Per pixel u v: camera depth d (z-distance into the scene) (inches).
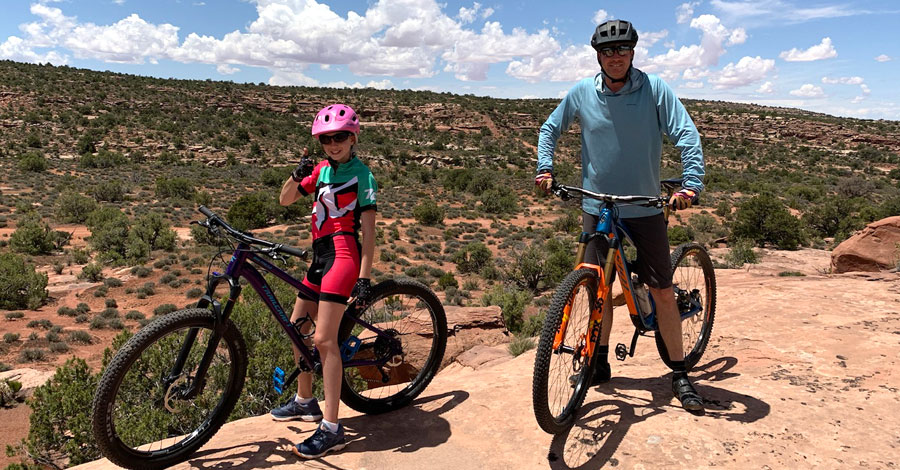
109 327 1051.9
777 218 1770.4
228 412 108.7
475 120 7475.4
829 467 92.3
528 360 164.4
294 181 112.7
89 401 445.7
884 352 137.9
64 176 3314.5
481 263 1622.8
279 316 108.2
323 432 104.9
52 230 1865.2
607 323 125.6
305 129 6481.3
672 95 109.9
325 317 103.9
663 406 116.0
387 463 102.5
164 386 99.0
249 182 3607.3
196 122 6013.8
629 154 112.9
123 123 5477.4
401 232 2176.4
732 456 96.2
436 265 1686.8
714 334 163.3
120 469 103.2
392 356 123.3
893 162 6501.0
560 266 1384.1
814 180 4697.3
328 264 105.6
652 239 112.7
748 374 133.4
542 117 7628.0
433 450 106.7
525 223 2583.7
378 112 7687.0
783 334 157.0
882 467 91.3
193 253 1626.5
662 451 98.7
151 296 1252.5
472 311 344.8
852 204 2215.8
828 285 204.5
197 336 103.0
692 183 105.3
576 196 114.9
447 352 307.0
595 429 108.2
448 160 5305.1
